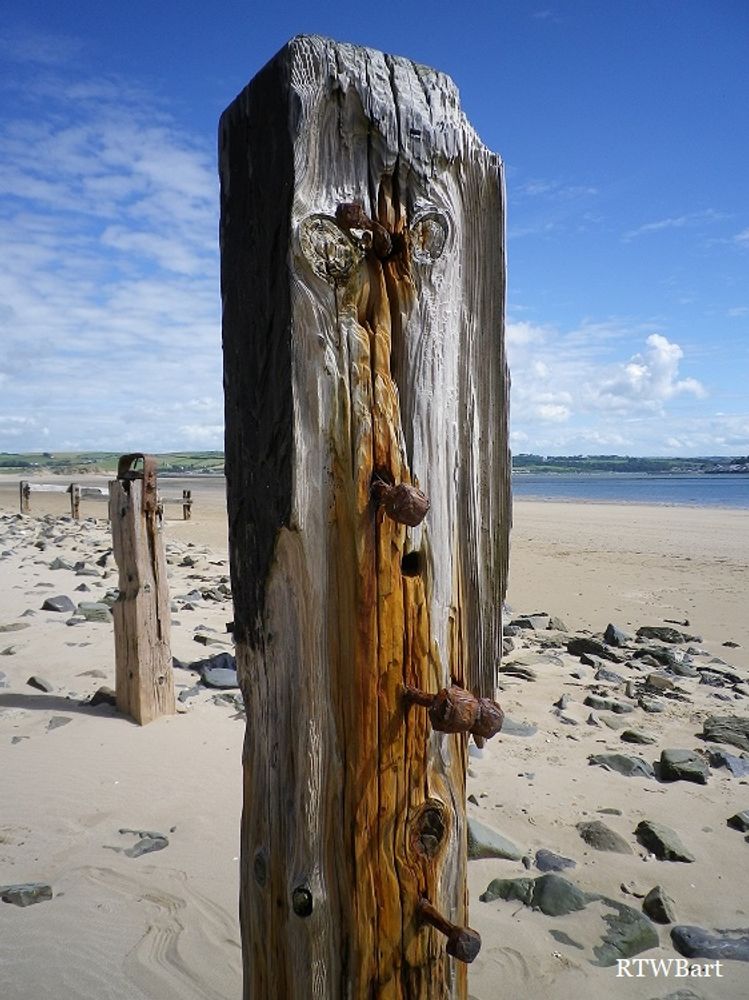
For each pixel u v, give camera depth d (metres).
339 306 1.61
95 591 10.45
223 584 11.65
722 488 81.50
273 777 1.80
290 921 1.74
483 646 1.87
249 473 1.79
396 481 1.67
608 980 2.92
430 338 1.69
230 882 3.44
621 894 3.50
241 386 1.80
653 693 6.71
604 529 26.78
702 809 4.36
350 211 1.56
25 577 11.41
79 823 3.93
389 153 1.63
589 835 3.96
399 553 1.68
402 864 1.71
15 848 3.67
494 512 1.86
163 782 4.40
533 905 3.36
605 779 4.71
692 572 15.66
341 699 1.69
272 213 1.62
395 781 1.70
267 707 1.82
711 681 7.30
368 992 1.70
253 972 1.89
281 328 1.62
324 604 1.67
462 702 1.57
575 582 14.24
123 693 5.46
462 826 1.81
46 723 5.24
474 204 1.78
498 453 1.85
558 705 6.17
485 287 1.81
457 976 1.79
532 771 4.78
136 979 2.83
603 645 8.27
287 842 1.76
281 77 1.58
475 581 1.85
